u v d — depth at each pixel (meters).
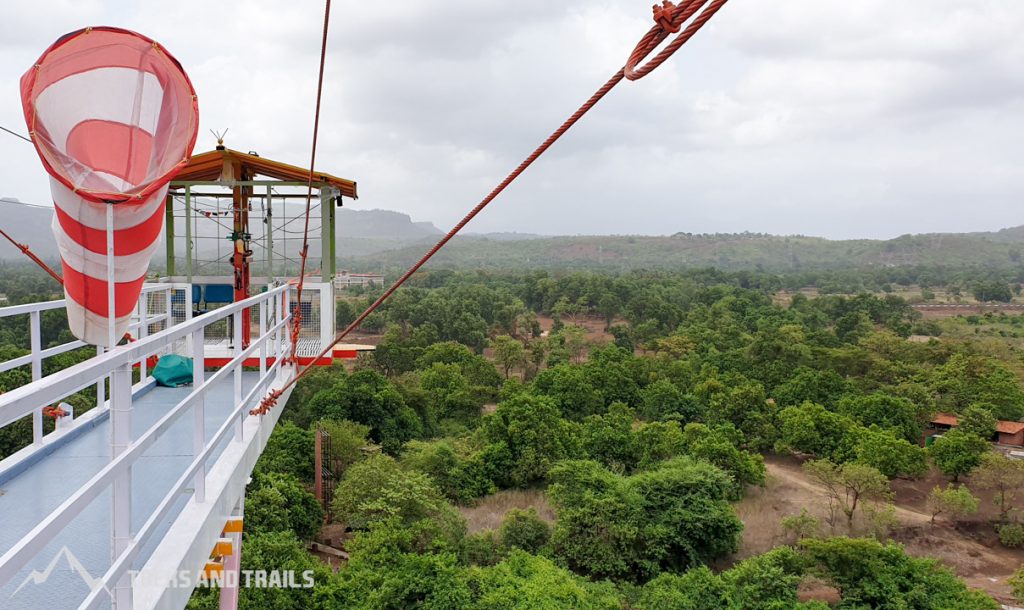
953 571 25.25
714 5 3.04
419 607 20.31
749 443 42.41
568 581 22.64
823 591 26.59
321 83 5.49
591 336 93.75
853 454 37.88
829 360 58.88
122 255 4.29
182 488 4.22
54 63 4.15
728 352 62.62
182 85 4.52
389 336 71.06
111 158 4.27
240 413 6.54
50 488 5.71
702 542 28.03
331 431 34.72
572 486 29.97
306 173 11.29
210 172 11.36
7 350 36.81
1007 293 142.88
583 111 3.98
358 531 25.42
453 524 27.19
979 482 34.00
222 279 11.78
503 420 38.09
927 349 64.88
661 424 39.53
